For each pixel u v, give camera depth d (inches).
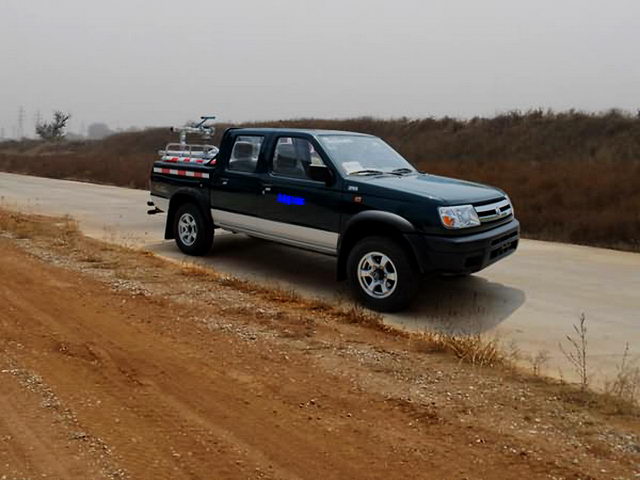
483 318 239.8
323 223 265.6
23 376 161.5
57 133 2541.8
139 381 161.6
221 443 129.4
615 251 393.1
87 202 615.8
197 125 398.0
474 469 119.9
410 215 234.5
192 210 335.0
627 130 1082.7
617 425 140.2
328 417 142.5
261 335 200.5
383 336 208.2
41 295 239.6
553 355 199.2
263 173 292.4
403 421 140.9
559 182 591.8
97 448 125.7
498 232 249.1
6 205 569.0
